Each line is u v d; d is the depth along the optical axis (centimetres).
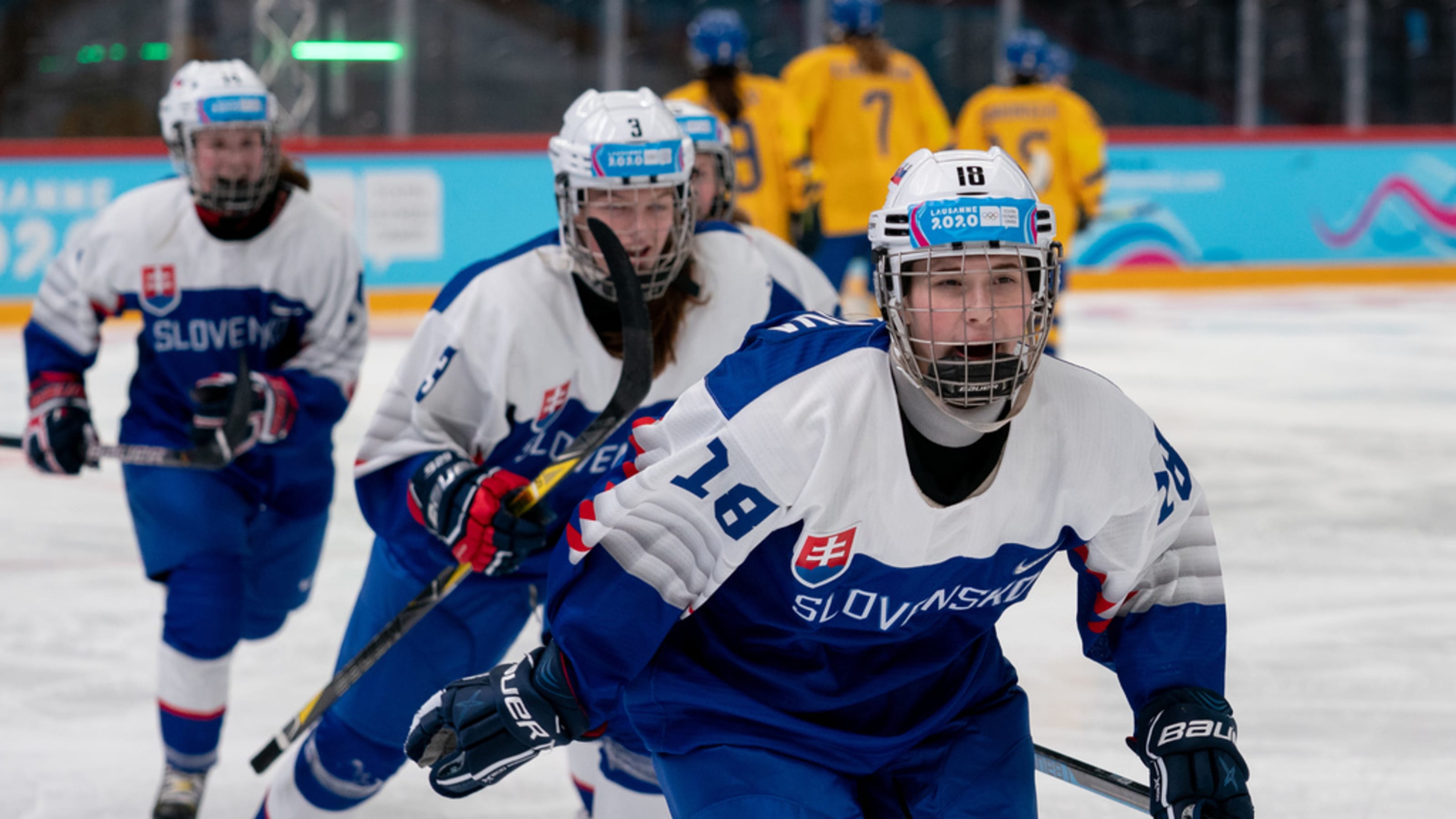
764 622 391
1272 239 2902
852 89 1648
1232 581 986
